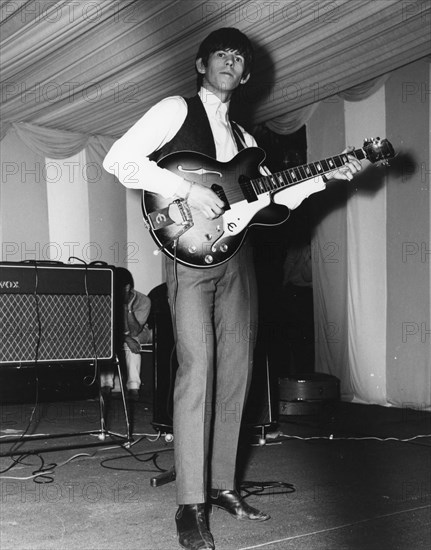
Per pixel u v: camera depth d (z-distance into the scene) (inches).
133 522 82.3
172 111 80.8
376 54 199.5
